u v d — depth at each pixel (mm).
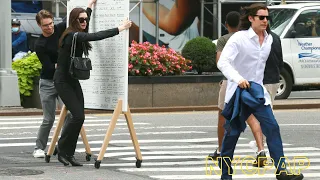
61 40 24891
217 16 67000
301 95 56469
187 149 30734
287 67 51562
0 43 46500
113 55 25391
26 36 56312
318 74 52125
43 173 24031
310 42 51906
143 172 24562
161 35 65125
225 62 21016
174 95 48125
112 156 28344
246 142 32969
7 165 25828
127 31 24922
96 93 26047
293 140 33938
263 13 21391
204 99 48812
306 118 43062
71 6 26656
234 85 21047
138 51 47438
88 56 26062
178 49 65812
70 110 25109
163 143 32625
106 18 25375
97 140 33312
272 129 21391
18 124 39875
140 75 47469
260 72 21688
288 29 51594
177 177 23594
